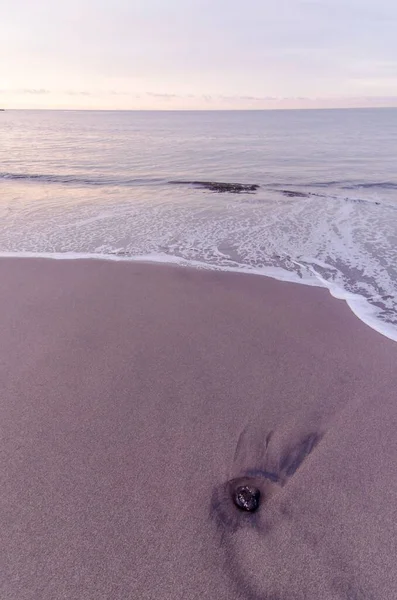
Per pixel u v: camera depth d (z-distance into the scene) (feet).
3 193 48.47
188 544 8.70
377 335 17.61
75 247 29.66
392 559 8.42
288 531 9.00
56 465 10.78
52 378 14.48
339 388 14.03
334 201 43.75
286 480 10.42
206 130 166.61
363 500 9.78
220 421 12.45
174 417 12.60
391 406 13.08
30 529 9.03
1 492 9.98
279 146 98.99
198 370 15.05
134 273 24.67
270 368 15.20
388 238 31.30
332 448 11.45
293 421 12.48
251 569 8.21
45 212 39.70
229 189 50.83
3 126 213.87
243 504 9.65
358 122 221.46
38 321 18.69
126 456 11.08
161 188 52.13
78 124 236.63
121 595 7.75
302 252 28.68
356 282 23.61
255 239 31.53
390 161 72.02
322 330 18.07
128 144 108.37
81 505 9.61
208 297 21.47
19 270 25.07
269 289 22.54
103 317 19.12
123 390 13.85
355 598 7.72
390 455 11.16
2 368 15.07
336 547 8.66
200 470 10.66
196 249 29.32
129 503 9.67
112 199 45.62
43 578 8.04
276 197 46.06
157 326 18.33
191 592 7.80
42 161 75.36
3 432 11.96
